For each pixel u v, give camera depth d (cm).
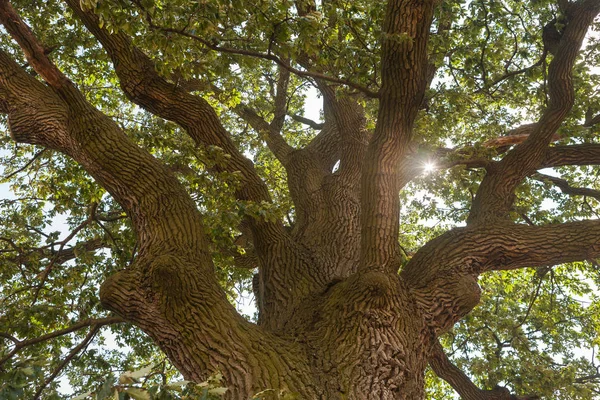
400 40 513
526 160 725
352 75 602
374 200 541
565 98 729
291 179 855
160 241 504
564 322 1206
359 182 805
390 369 471
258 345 465
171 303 464
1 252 909
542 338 1189
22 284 943
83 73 1028
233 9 495
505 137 898
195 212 541
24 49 527
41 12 906
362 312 502
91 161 535
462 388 913
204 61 548
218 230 675
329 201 772
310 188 812
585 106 891
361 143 839
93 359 855
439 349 916
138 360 1029
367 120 868
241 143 1055
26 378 230
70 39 923
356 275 529
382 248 527
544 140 725
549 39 813
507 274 1191
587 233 607
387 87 551
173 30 491
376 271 517
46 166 1002
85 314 769
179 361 454
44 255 888
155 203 525
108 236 941
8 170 1080
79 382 808
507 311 1205
